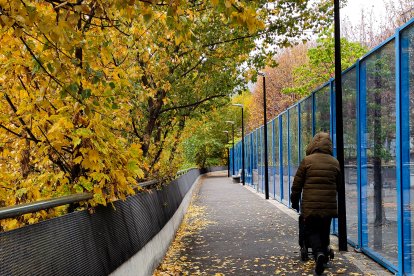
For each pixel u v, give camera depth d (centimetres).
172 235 1080
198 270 765
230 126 7856
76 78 415
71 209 511
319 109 1219
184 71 1246
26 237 329
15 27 380
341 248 890
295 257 854
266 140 2316
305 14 1277
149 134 1152
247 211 1706
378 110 761
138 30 691
